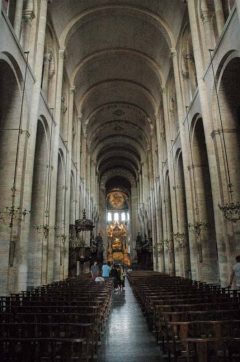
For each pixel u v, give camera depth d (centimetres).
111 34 2638
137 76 3247
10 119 1360
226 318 549
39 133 1786
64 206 2283
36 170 1792
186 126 1969
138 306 1334
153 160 3659
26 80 1428
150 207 3994
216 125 1412
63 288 1279
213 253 1678
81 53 2723
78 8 2250
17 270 1257
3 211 1270
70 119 2622
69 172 2483
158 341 687
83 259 2472
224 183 1333
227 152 1351
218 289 1123
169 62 2564
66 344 439
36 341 366
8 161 1323
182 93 2120
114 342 706
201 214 1744
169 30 2309
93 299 891
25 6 1584
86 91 3334
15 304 804
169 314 546
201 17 1628
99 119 4184
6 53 1210
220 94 1402
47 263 1739
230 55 1255
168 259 2723
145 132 4278
